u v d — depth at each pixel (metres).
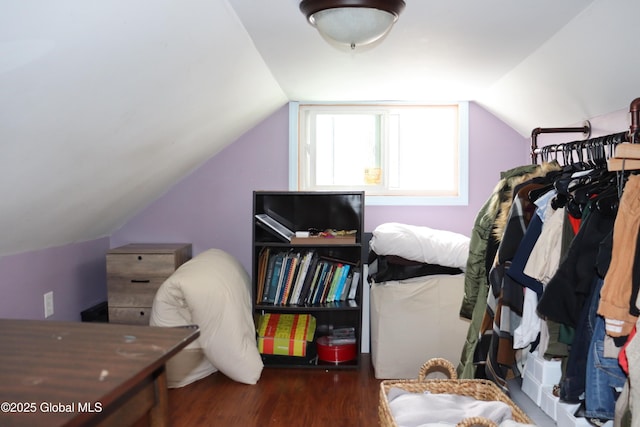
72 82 1.35
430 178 3.41
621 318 1.21
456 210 3.31
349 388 2.61
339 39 1.65
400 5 1.51
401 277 2.72
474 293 2.10
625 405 1.21
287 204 3.17
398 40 1.94
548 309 1.40
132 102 1.71
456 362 2.67
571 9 1.59
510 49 2.05
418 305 2.67
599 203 1.35
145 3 1.24
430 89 2.91
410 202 3.31
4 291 2.21
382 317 2.70
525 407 1.79
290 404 2.41
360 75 2.57
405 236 2.67
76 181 2.02
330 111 3.37
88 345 1.04
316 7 1.50
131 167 2.32
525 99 2.61
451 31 1.84
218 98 2.28
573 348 1.41
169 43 1.50
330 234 2.96
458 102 3.29
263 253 2.98
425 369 1.95
